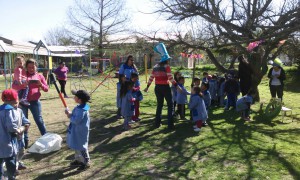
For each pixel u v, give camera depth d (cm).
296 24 862
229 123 809
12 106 412
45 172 489
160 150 588
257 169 488
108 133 717
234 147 601
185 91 838
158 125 763
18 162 492
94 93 1582
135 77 797
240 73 1030
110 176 468
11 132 405
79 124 490
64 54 4219
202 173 475
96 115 938
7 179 447
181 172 480
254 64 1073
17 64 584
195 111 718
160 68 722
